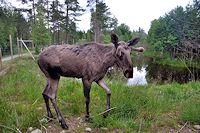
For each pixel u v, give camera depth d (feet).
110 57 9.36
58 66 9.30
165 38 124.16
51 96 9.48
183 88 17.87
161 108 11.38
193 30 83.20
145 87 17.28
